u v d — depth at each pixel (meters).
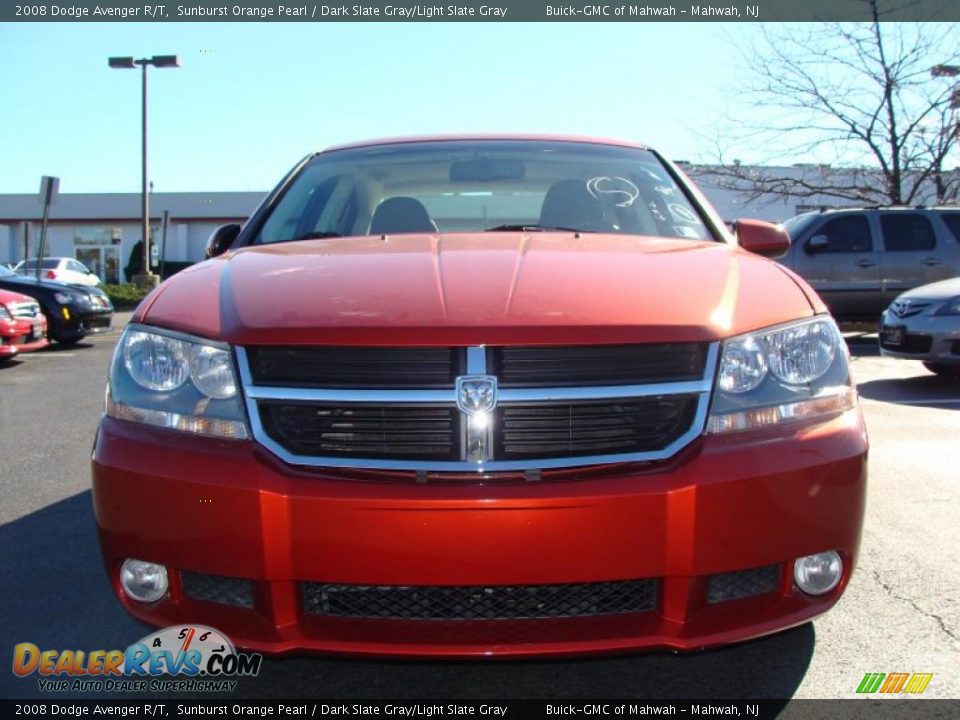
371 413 2.20
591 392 2.19
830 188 18.83
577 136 4.11
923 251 12.80
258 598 2.20
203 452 2.24
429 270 2.57
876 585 3.35
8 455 5.77
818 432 2.31
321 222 3.57
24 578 3.54
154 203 43.78
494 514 2.09
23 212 43.81
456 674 2.77
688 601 2.17
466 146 3.97
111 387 2.47
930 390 8.16
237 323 2.34
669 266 2.66
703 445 2.21
